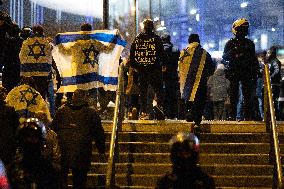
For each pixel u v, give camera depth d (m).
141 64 31.97
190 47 30.92
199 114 30.00
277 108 39.12
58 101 36.03
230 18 68.12
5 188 11.80
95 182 26.77
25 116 25.06
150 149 28.83
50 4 54.41
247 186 26.39
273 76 38.41
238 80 31.72
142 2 54.44
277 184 23.72
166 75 37.41
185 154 13.09
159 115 33.03
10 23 32.88
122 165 27.33
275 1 71.06
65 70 32.84
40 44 32.84
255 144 28.62
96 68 32.66
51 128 23.22
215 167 27.16
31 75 32.72
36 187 14.59
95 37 32.91
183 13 62.25
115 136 25.00
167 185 13.14
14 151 21.52
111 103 38.69
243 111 34.31
